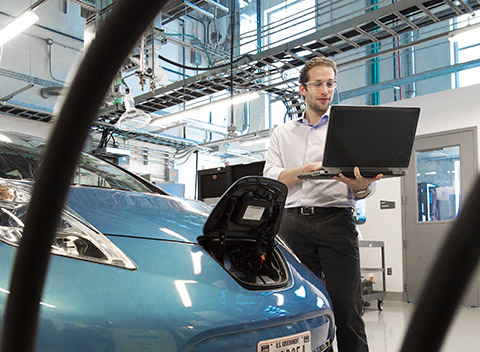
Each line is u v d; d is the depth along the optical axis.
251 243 1.36
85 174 1.66
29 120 8.49
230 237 1.28
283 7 9.84
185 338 0.88
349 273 1.60
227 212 1.21
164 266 1.00
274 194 1.25
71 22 8.87
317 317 1.24
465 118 5.47
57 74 8.59
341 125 1.30
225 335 0.95
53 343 0.79
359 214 4.92
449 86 8.66
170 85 7.12
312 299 1.25
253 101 11.11
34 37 8.34
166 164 10.78
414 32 8.73
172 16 7.74
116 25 0.16
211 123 11.09
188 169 11.29
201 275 1.04
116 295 0.88
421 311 0.14
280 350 1.06
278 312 1.07
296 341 1.11
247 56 6.11
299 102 7.12
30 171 1.39
